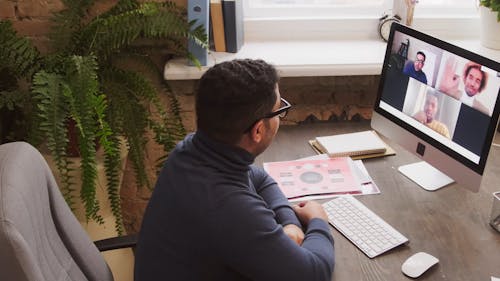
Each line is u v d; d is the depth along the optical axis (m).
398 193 1.62
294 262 1.14
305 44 2.31
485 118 1.43
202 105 1.12
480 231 1.45
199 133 1.17
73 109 1.60
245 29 2.32
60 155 1.61
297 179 1.66
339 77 2.24
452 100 1.52
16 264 0.97
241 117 1.11
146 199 2.35
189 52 1.98
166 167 1.21
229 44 2.14
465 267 1.31
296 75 2.07
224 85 1.10
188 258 1.17
